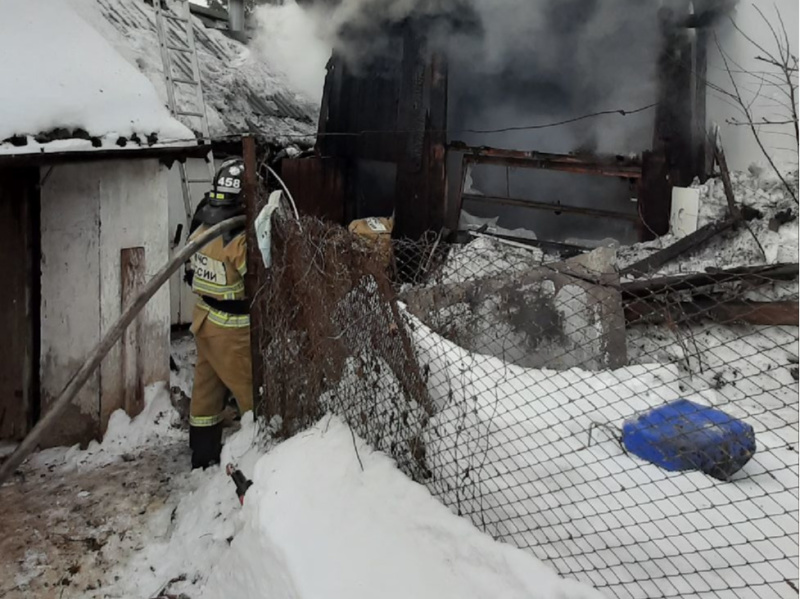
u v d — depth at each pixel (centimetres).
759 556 198
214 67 883
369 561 227
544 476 242
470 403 286
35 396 443
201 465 387
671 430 254
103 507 350
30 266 433
